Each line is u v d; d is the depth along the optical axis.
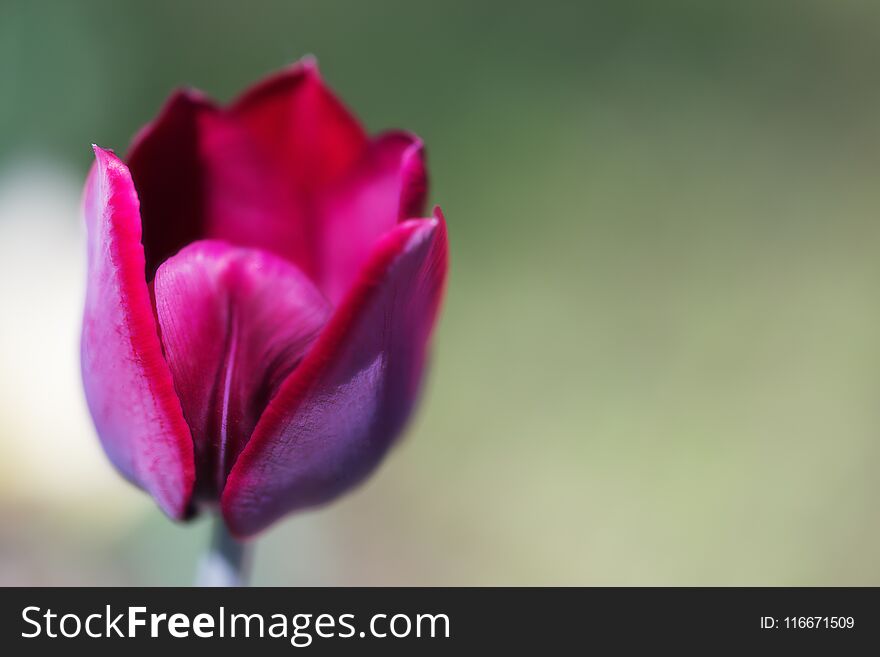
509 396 0.80
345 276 0.34
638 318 0.88
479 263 0.90
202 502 0.31
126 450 0.30
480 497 0.74
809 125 1.07
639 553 0.72
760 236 0.96
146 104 0.97
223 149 0.33
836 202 1.00
